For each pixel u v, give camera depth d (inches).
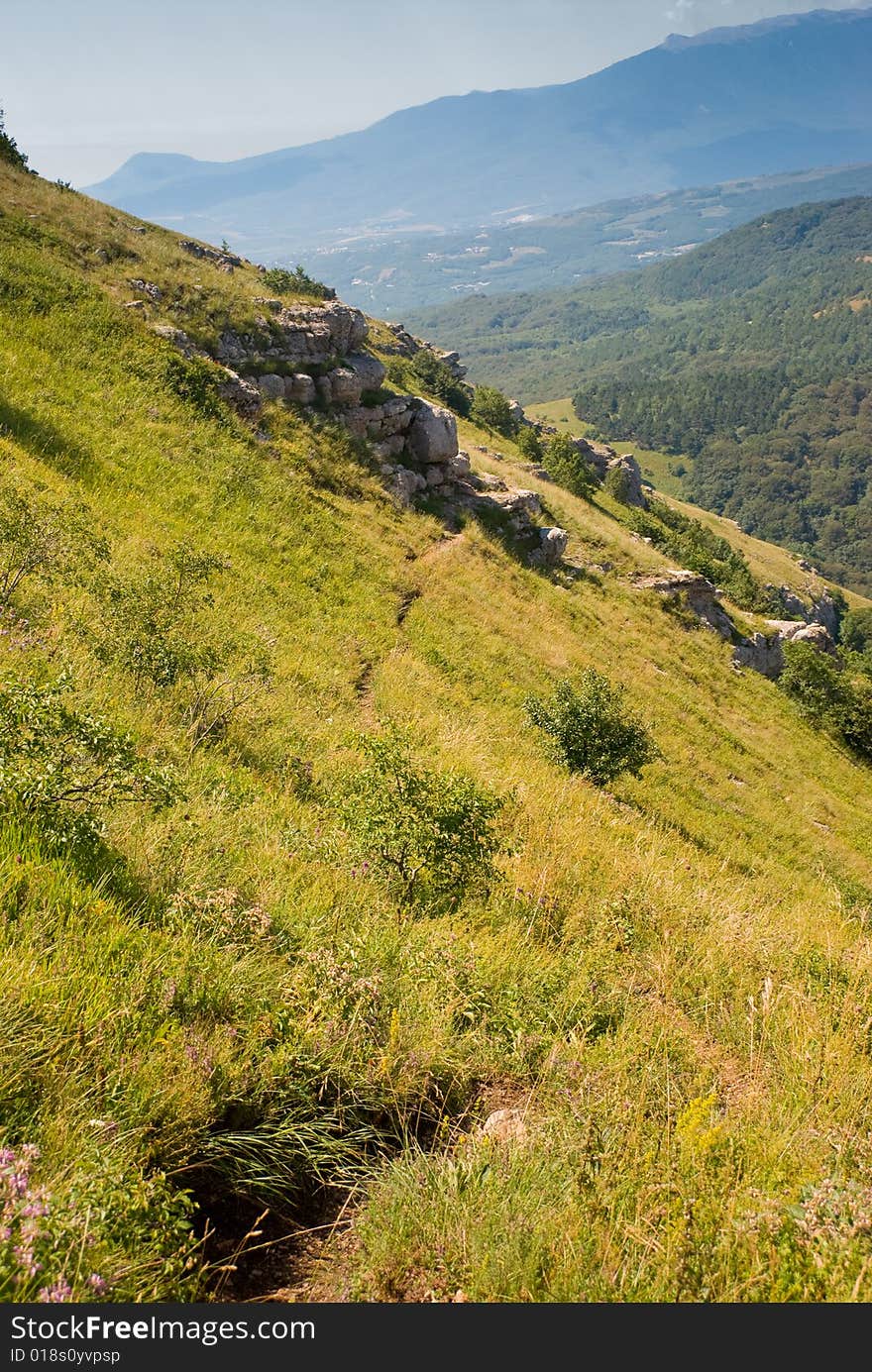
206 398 986.1
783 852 896.9
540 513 1637.6
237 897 225.9
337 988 198.8
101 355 921.5
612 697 738.8
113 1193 123.9
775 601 2310.5
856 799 1275.8
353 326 1296.8
